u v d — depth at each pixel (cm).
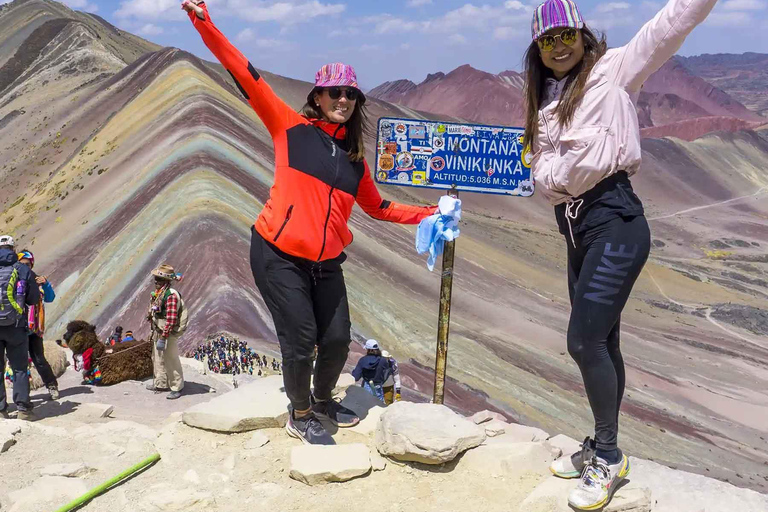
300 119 356
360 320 6625
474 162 448
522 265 12112
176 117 9900
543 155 297
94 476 352
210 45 337
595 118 273
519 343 7588
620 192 279
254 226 368
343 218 363
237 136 9462
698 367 9100
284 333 361
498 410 5347
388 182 456
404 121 450
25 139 14438
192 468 360
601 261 280
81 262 6538
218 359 3406
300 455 348
